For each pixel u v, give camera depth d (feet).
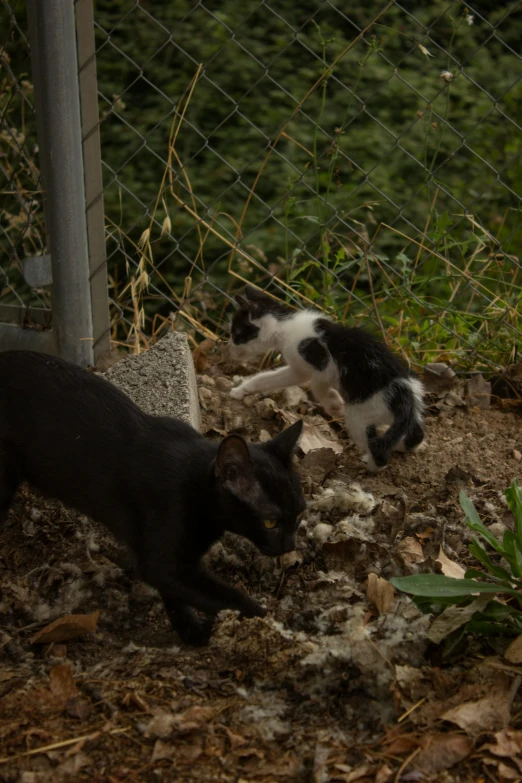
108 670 9.59
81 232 14.74
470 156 27.91
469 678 8.98
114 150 27.81
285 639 9.61
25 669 9.68
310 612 10.42
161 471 10.32
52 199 14.47
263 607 10.57
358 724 8.68
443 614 9.52
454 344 17.19
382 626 9.66
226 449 9.82
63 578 11.30
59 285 14.90
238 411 15.34
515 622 9.72
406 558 11.24
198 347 17.35
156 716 8.65
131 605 11.23
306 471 13.62
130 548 10.66
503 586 9.58
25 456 10.94
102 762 8.19
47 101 13.93
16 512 12.49
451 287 19.40
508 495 9.95
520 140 27.43
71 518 12.38
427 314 18.39
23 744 8.39
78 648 10.25
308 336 14.99
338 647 9.31
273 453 10.70
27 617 10.85
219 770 8.09
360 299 17.61
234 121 29.01
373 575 10.69
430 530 11.84
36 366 11.23
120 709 8.87
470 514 10.11
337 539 11.66
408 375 14.42
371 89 28.84
